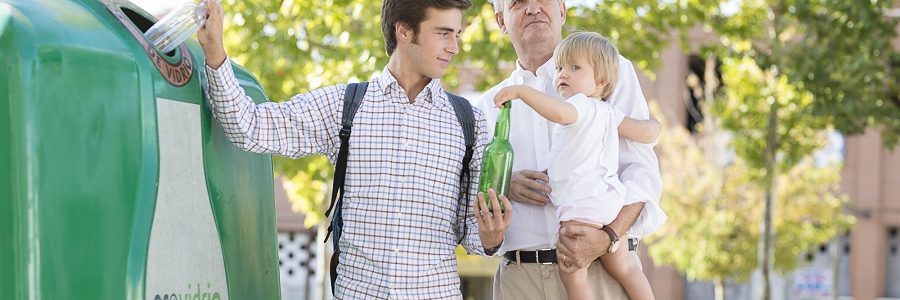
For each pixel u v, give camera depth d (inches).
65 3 101.6
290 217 1115.9
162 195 106.3
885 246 1135.6
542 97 138.6
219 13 113.0
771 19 512.1
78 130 95.9
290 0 397.1
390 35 129.0
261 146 120.0
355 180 125.9
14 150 90.7
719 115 629.0
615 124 147.1
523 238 153.4
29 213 90.9
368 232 125.1
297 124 123.2
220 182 119.1
